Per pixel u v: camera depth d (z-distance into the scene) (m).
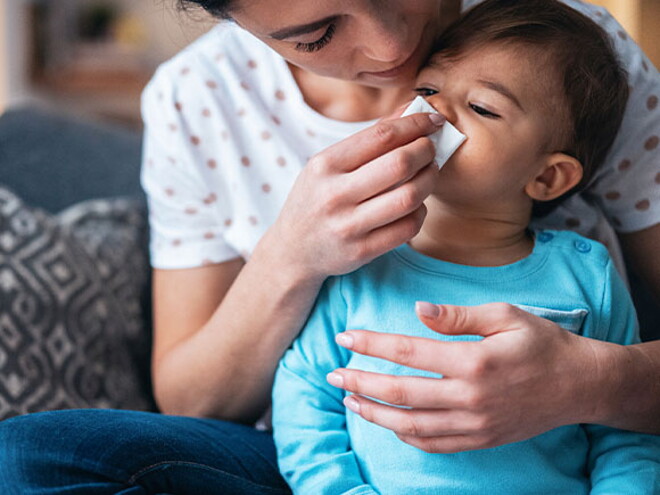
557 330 0.89
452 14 1.20
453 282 0.99
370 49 0.95
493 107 0.97
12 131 1.77
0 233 1.48
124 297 1.57
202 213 1.28
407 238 0.91
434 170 0.90
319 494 0.94
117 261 1.59
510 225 1.04
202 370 1.13
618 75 1.06
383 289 0.99
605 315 1.00
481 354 0.83
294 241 0.95
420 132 0.92
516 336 0.85
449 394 0.84
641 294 1.31
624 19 1.65
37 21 3.88
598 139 1.06
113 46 4.01
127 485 0.90
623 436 0.97
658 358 0.93
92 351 1.48
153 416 1.03
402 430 0.87
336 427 1.00
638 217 1.18
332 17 0.91
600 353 0.88
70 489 0.85
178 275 1.27
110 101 3.89
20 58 3.79
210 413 1.18
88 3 4.04
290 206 0.95
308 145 1.25
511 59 0.98
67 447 0.89
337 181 0.90
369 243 0.91
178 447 0.96
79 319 1.48
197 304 1.26
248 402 1.17
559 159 1.02
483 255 1.02
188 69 1.30
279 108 1.26
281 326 1.05
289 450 1.00
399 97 1.21
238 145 1.26
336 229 0.90
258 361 1.09
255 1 0.88
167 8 1.03
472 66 0.99
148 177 1.33
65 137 1.79
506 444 0.93
